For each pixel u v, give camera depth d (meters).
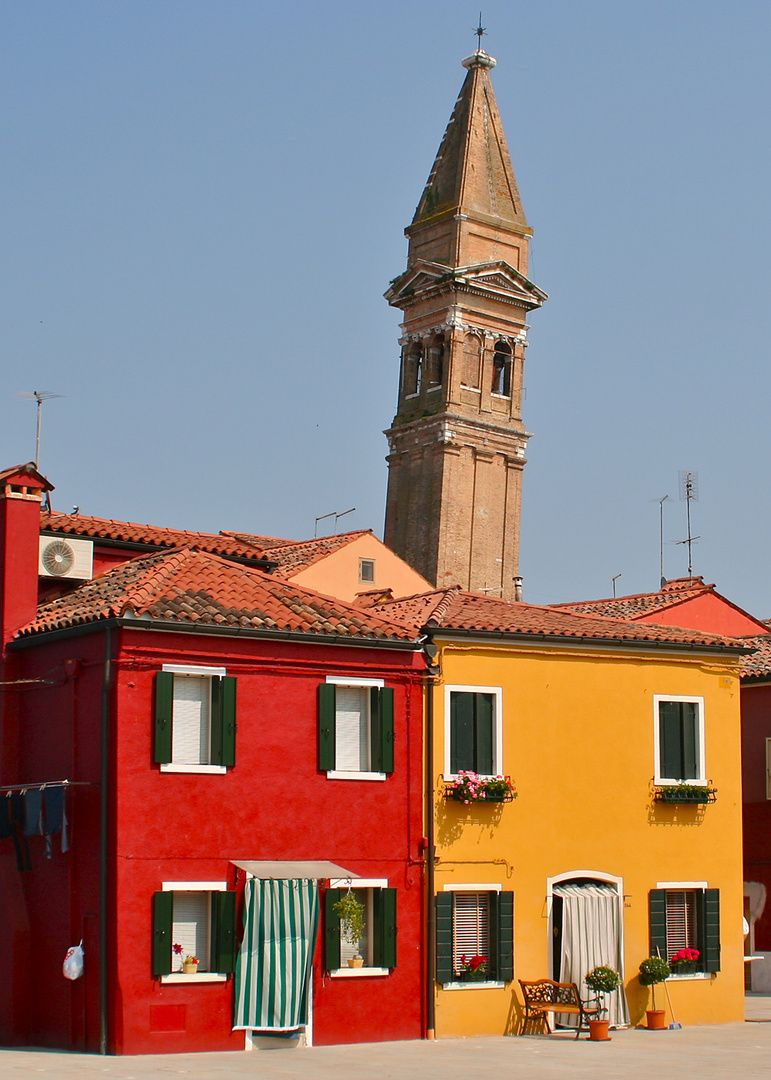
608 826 36.47
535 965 34.94
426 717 34.28
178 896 30.70
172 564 33.72
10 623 33.78
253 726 31.73
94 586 34.91
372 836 32.97
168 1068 27.31
